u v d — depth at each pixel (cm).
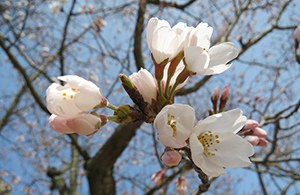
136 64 496
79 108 99
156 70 114
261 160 426
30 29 607
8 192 495
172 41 111
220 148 108
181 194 223
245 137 175
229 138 108
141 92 114
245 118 108
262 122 331
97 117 104
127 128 416
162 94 118
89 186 467
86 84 101
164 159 110
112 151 438
